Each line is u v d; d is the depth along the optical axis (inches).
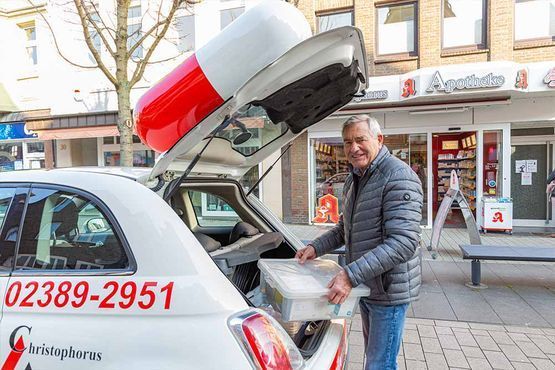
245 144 96.4
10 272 68.4
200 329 56.3
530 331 143.5
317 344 71.6
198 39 399.5
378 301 81.0
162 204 66.0
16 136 458.9
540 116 333.4
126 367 56.3
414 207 76.2
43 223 70.2
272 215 116.0
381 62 368.5
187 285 58.8
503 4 331.3
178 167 83.4
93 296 61.4
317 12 387.9
